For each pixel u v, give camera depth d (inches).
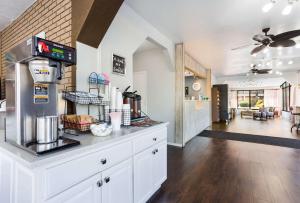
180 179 92.7
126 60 96.3
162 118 168.9
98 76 74.4
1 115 69.9
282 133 218.8
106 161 48.5
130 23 99.3
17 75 43.9
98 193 46.0
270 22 116.4
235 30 129.6
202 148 152.4
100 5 64.2
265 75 385.1
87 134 56.2
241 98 535.5
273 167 108.5
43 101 48.9
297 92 320.8
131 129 65.0
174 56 161.8
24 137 44.4
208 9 100.0
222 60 232.5
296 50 187.8
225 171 102.8
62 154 36.7
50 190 35.1
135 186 61.4
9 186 43.6
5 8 99.3
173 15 107.4
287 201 72.5
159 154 78.5
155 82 173.3
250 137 196.4
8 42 118.0
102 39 77.4
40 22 90.2
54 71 45.0
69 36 72.7
